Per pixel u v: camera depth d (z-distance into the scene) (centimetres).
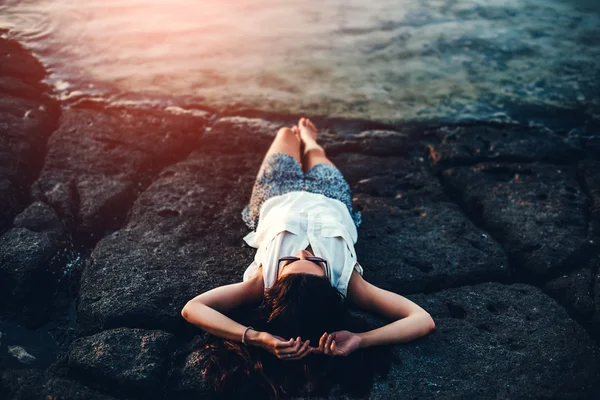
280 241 282
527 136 428
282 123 440
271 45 547
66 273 325
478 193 374
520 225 345
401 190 382
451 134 430
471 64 529
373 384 253
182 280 302
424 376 258
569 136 439
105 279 300
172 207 354
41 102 446
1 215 344
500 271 320
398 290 306
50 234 332
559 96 489
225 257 320
